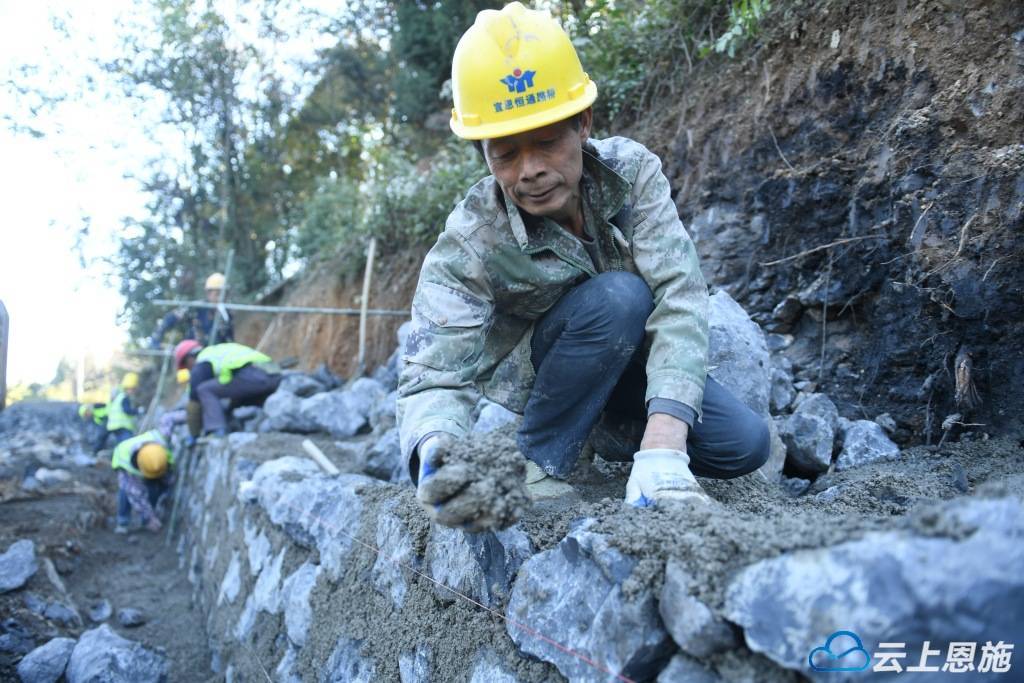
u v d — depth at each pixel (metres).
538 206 1.66
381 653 2.19
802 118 3.16
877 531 1.02
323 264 8.25
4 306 2.99
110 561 5.66
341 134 10.52
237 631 3.55
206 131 11.28
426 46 7.27
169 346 8.88
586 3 5.08
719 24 3.80
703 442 1.83
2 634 4.00
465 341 1.68
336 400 4.98
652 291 1.78
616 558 1.34
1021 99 2.41
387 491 2.58
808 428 2.41
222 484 4.71
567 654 1.41
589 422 1.86
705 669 1.18
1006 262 2.32
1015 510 0.95
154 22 10.66
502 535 1.71
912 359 2.60
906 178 2.67
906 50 2.81
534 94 1.58
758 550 1.12
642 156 1.81
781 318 3.08
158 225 11.54
